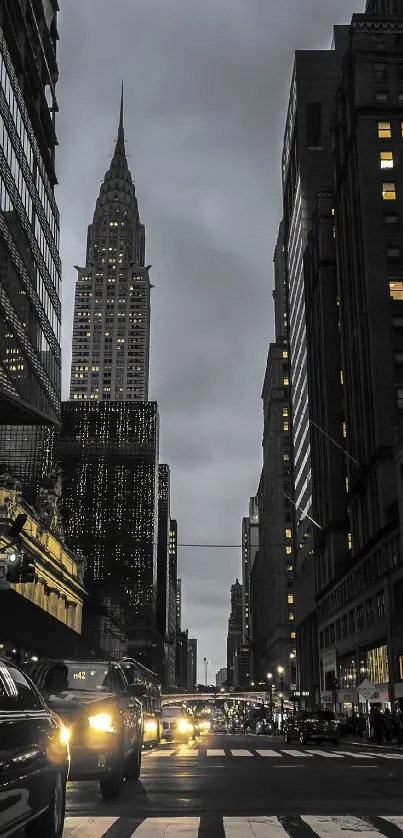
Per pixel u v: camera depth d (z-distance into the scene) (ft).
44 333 283.38
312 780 53.62
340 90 309.42
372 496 246.88
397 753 97.60
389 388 243.60
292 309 484.74
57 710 40.22
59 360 312.91
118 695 45.06
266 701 512.22
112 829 32.35
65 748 28.60
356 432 274.98
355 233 280.31
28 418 263.90
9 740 22.47
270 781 52.70
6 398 231.30
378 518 239.50
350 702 258.16
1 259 224.53
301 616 422.41
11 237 236.63
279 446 595.47
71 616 352.69
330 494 331.36
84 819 35.09
